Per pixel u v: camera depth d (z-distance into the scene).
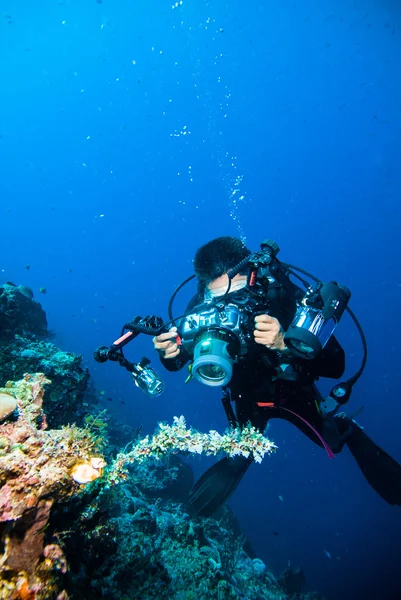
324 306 2.34
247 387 3.29
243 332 2.62
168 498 6.84
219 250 2.91
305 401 3.48
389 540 14.80
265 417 3.68
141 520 3.95
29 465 1.60
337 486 18.97
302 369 2.99
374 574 12.60
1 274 44.97
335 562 13.38
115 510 4.04
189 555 3.98
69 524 2.09
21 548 1.59
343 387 3.00
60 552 1.79
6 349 4.28
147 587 2.80
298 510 16.83
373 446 4.62
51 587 1.66
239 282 2.79
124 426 8.95
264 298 2.68
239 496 17.25
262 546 13.61
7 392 2.08
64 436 1.79
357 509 17.27
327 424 3.76
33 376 2.29
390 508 17.36
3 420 1.79
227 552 6.02
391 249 56.03
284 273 3.12
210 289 2.86
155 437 2.29
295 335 2.27
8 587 1.54
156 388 2.55
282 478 19.33
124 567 2.80
